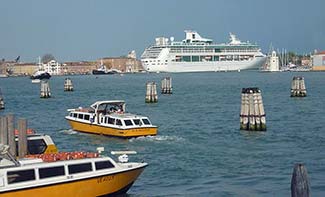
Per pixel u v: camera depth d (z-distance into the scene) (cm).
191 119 9994
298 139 7106
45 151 4447
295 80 14925
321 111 11056
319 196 4034
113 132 7419
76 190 3647
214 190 4266
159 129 8456
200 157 5825
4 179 3425
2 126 3981
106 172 3769
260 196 4047
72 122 8162
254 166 5250
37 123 9738
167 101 14688
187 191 4250
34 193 3491
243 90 7900
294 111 11162
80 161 3706
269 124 8919
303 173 2127
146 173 4950
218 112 11300
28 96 18575
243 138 7281
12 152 3953
